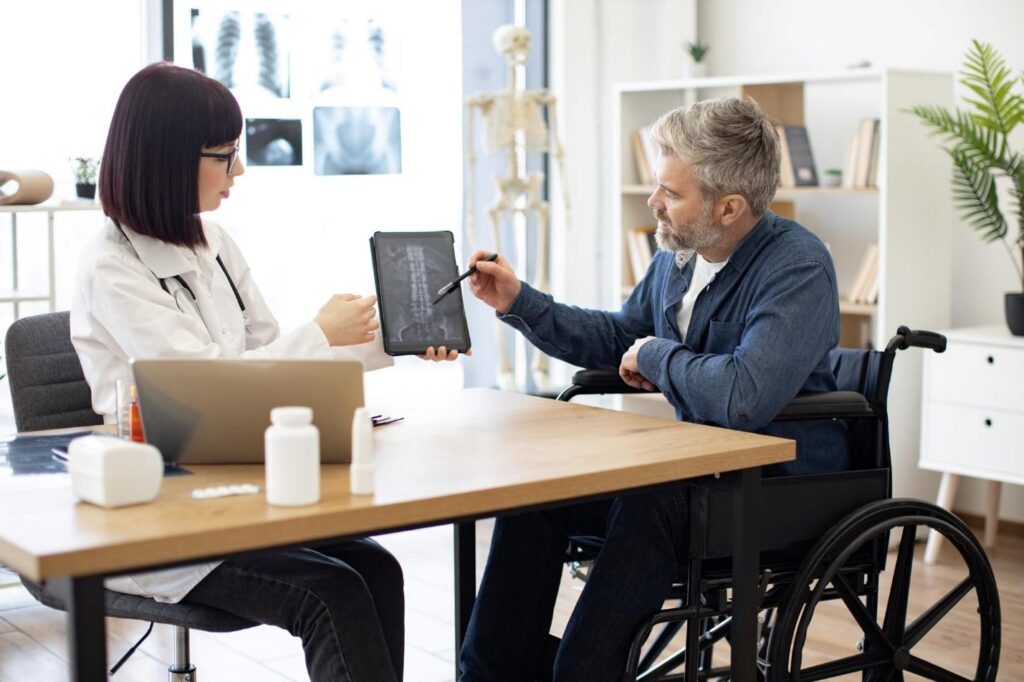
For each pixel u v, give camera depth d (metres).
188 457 1.72
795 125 4.60
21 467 1.72
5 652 3.14
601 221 5.49
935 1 4.45
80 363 2.29
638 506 2.11
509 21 5.13
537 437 1.97
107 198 2.04
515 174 4.91
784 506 2.13
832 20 4.77
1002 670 3.03
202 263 2.21
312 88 4.55
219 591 1.88
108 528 1.38
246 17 4.35
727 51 5.15
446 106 4.95
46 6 3.91
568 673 2.11
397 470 1.70
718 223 2.25
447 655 3.15
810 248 2.26
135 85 2.03
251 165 4.41
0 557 1.37
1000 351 3.79
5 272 3.86
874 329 4.48
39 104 3.92
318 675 1.86
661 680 2.20
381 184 4.77
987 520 4.14
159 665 3.06
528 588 2.33
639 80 5.39
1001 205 4.30
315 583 1.84
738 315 2.30
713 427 2.08
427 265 2.26
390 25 4.74
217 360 1.66
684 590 2.21
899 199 4.06
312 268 4.61
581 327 2.52
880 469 2.24
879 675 2.28
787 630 2.08
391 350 2.18
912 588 3.69
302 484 1.48
